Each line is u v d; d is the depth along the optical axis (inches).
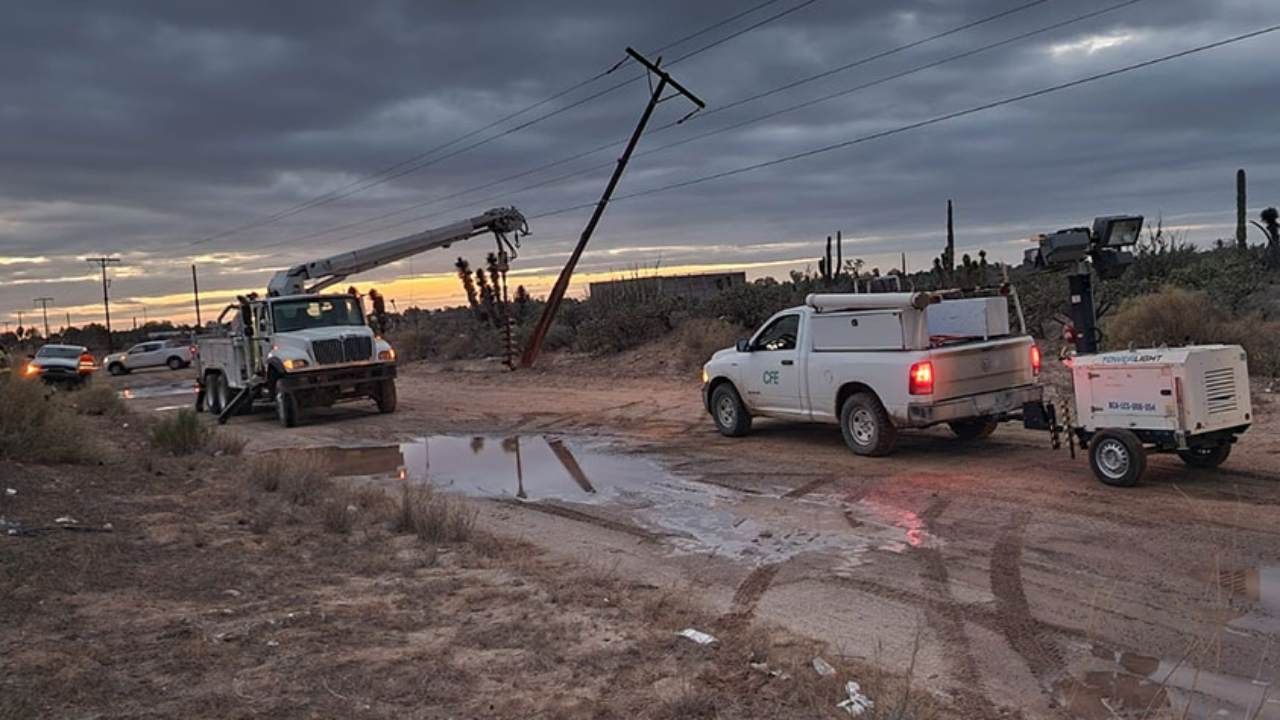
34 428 477.4
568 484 451.5
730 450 513.3
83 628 230.5
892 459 452.4
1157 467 386.6
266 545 322.7
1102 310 715.4
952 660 210.5
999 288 474.3
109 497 399.5
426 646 220.4
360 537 335.9
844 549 306.0
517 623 236.5
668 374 909.8
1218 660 193.8
